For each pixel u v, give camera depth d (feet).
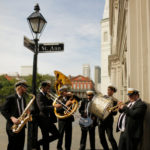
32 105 14.70
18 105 13.12
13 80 182.29
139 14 16.01
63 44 17.08
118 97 57.67
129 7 18.01
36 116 14.76
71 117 16.97
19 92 13.52
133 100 12.53
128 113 11.75
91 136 17.37
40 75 164.86
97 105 15.81
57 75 17.74
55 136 15.80
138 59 15.81
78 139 23.62
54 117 16.24
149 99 12.89
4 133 27.86
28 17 15.80
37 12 15.92
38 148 15.05
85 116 17.24
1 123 42.22
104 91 120.37
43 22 16.02
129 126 11.94
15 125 12.48
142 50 14.06
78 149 18.39
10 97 12.96
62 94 16.93
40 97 15.57
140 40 15.81
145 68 13.76
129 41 17.88
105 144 16.53
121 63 50.03
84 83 302.04
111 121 16.35
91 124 17.06
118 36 42.68
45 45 17.37
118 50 50.72
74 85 301.02
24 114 13.02
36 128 14.76
